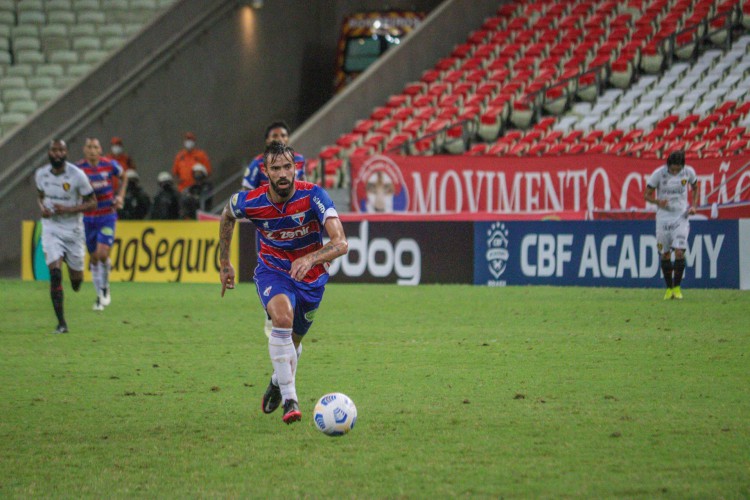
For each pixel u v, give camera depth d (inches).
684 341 1485.0
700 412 971.3
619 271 2439.7
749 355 1343.5
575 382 1148.5
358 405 1022.4
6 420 968.9
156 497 710.5
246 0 3912.4
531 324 1727.4
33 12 3988.7
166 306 2128.4
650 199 2112.5
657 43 3435.0
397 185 2790.4
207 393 1111.0
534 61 3673.7
